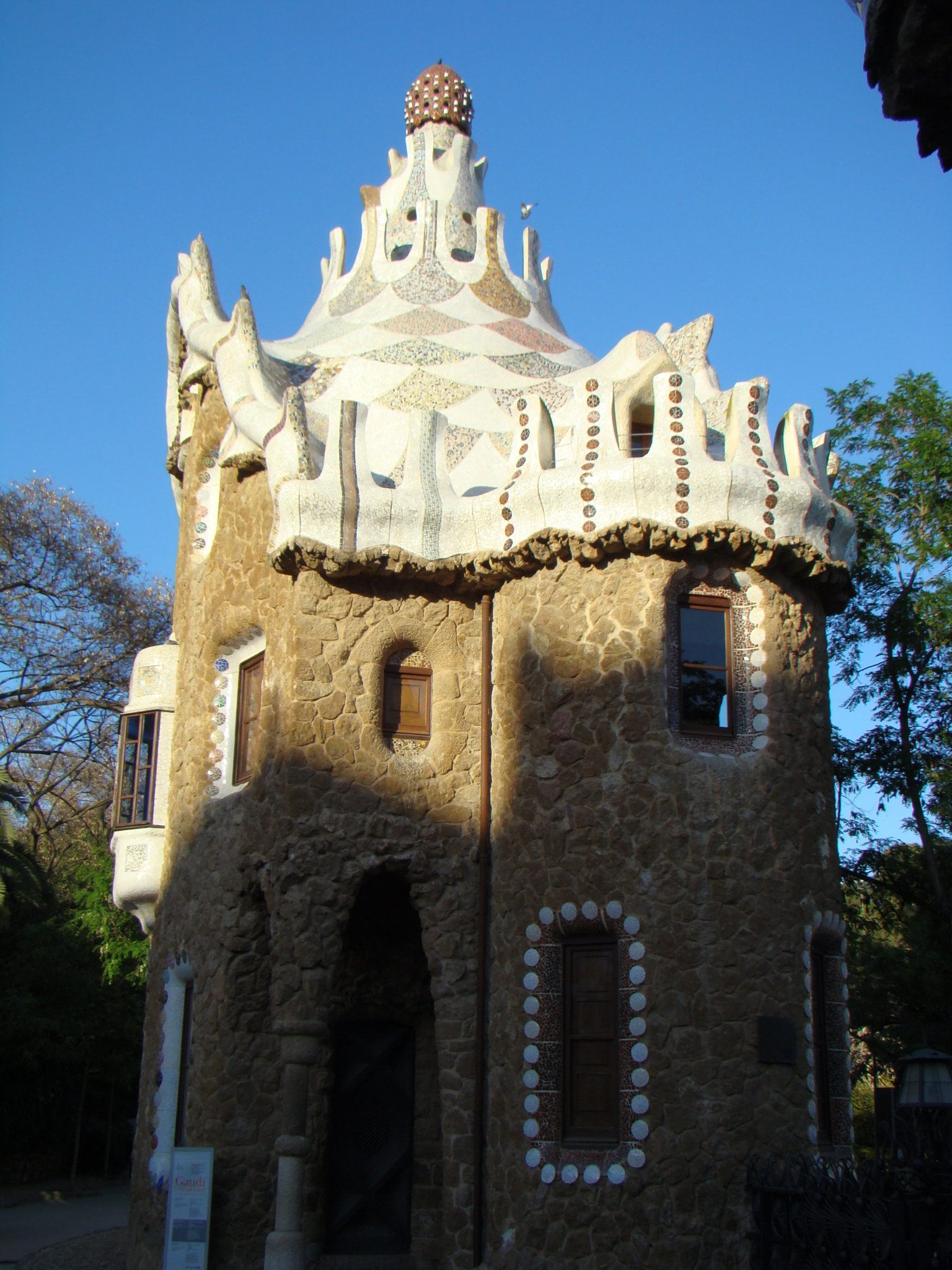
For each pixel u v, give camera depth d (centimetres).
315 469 1398
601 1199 1144
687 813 1230
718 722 1294
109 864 3209
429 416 1425
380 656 1366
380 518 1367
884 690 2225
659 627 1277
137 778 1741
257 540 1495
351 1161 1372
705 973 1187
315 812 1297
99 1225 2094
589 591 1307
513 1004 1252
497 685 1368
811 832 1280
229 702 1550
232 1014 1365
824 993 1294
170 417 1886
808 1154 1162
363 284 1852
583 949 1241
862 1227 888
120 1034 2892
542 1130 1195
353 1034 1412
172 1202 1278
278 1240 1180
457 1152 1257
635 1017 1177
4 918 2711
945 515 2206
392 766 1341
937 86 415
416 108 1994
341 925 1278
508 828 1309
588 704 1279
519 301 1845
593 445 1320
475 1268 1222
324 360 1680
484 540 1373
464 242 1878
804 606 1349
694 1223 1115
